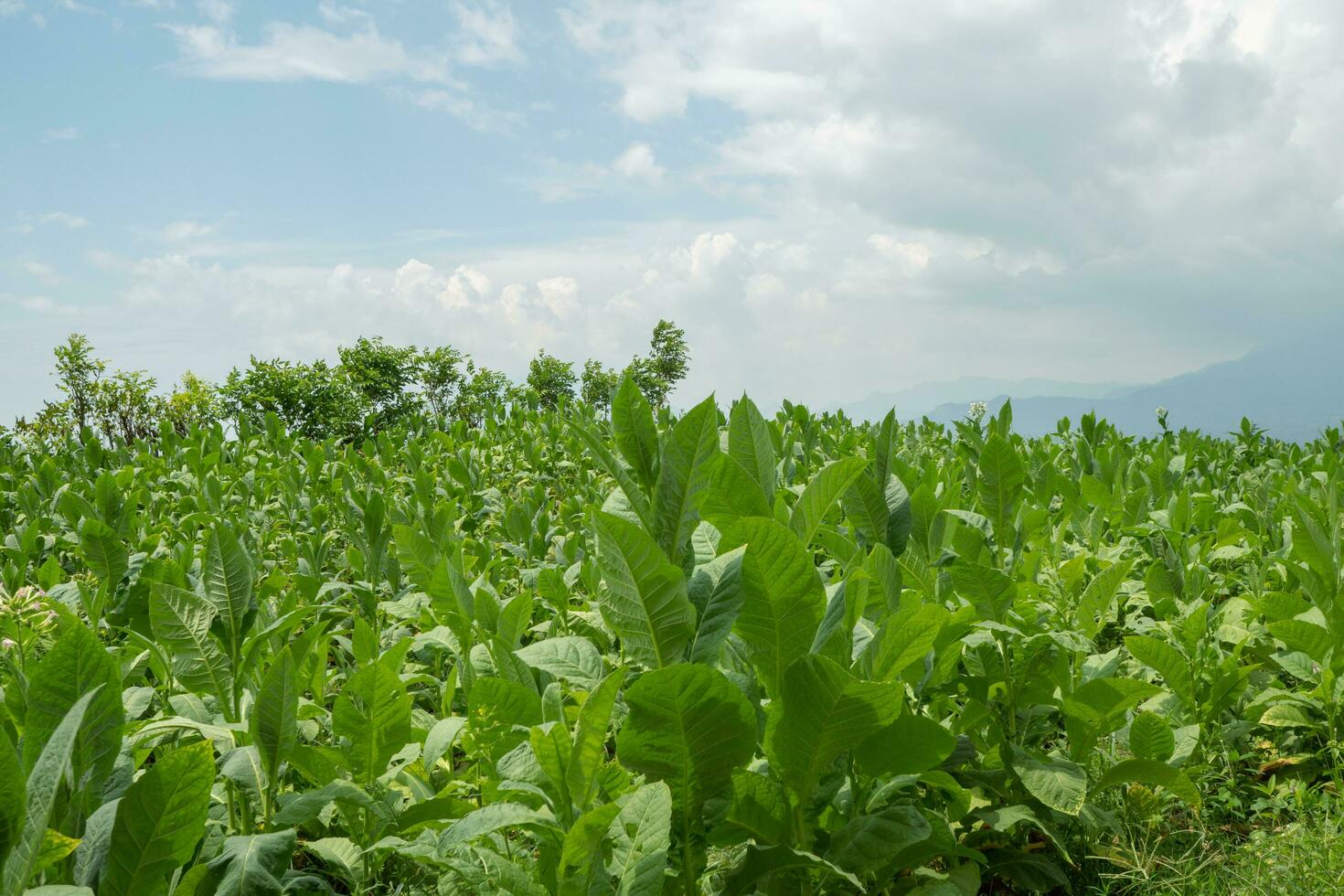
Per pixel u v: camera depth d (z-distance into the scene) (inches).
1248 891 115.2
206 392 733.3
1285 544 214.1
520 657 97.1
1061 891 121.1
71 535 271.3
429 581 155.9
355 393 759.7
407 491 380.5
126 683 139.1
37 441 581.0
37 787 56.7
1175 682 146.9
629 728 80.3
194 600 113.7
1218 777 148.9
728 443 105.8
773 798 87.9
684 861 84.7
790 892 93.1
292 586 229.0
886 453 130.9
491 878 75.7
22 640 108.7
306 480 374.0
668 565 81.4
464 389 870.4
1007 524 153.2
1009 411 271.3
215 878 84.0
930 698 122.6
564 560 235.8
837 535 127.6
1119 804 137.6
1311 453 409.1
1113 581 150.1
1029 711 124.3
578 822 70.9
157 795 73.7
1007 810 113.0
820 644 93.4
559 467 419.5
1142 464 340.8
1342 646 147.5
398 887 114.0
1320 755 150.3
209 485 304.8
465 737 123.3
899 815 88.4
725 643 101.7
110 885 73.8
